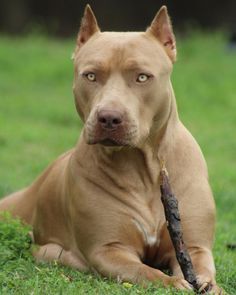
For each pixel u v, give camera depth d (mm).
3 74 25531
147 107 8312
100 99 8148
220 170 15719
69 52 28656
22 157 16578
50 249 9336
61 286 7914
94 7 40188
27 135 18359
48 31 38531
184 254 8094
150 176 8688
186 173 8766
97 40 8539
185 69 25484
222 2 39938
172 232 8141
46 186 9570
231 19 39812
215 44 28891
